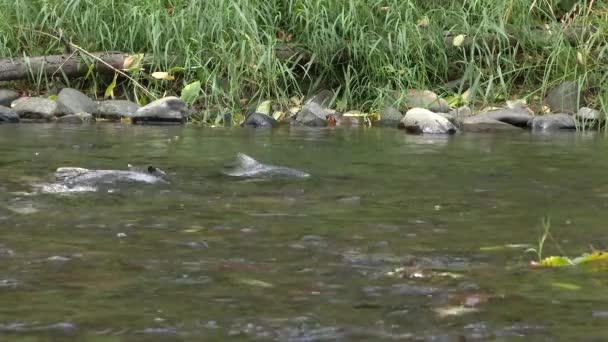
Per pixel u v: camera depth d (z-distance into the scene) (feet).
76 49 50.16
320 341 13.11
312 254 17.93
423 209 22.48
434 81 51.19
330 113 47.47
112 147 34.30
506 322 13.97
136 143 35.76
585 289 15.71
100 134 39.11
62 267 16.84
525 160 31.73
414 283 15.98
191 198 23.53
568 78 49.52
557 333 13.46
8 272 16.47
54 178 26.32
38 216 21.13
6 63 49.80
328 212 21.95
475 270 16.89
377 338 13.23
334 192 24.70
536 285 15.93
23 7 51.90
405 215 21.74
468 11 51.70
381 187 25.62
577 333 13.46
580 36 50.98
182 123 45.73
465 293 15.44
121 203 22.76
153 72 50.16
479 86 48.96
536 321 14.01
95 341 13.06
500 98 49.52
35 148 33.47
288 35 52.54
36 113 46.47
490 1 51.83
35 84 50.47
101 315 14.20
